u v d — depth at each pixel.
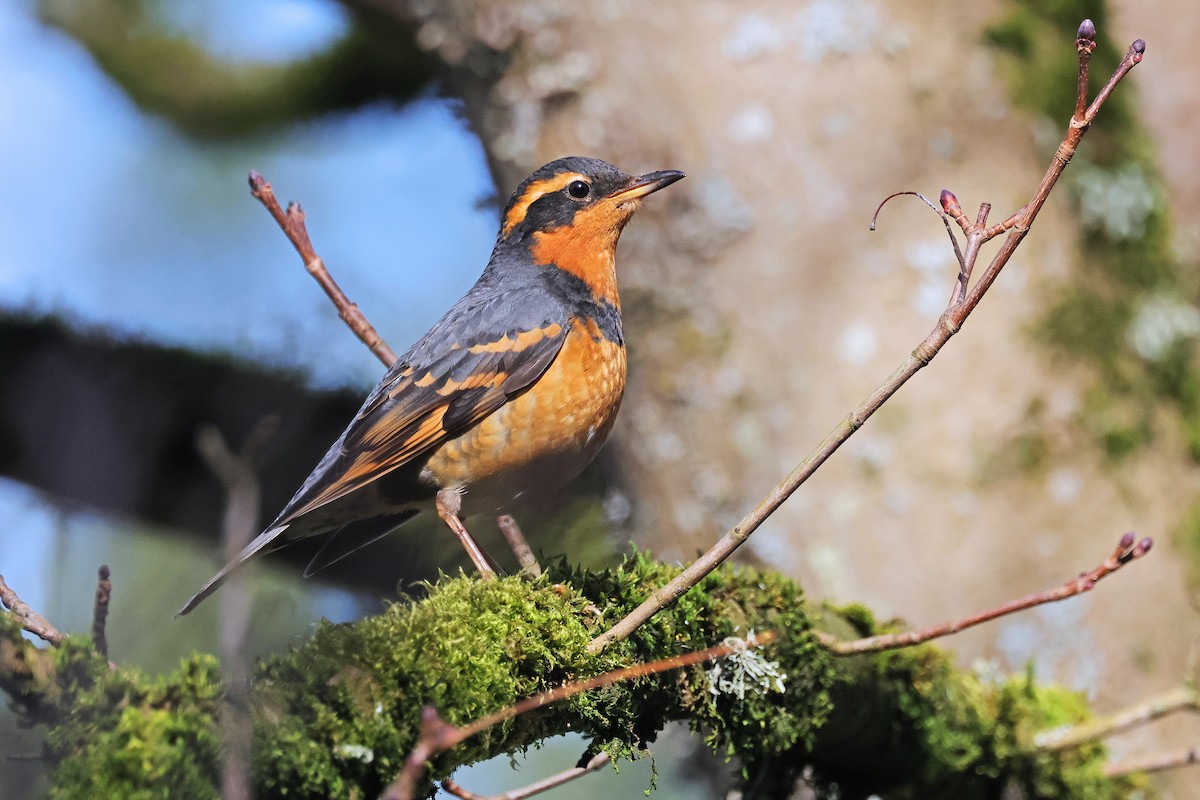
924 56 11.74
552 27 12.24
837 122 11.69
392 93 17.45
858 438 11.32
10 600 6.18
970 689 8.76
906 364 6.17
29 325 13.29
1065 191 11.74
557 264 9.71
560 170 9.92
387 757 5.73
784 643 7.43
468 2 12.46
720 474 11.81
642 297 12.17
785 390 11.62
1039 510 11.08
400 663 5.86
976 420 11.19
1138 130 12.27
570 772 7.95
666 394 12.10
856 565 11.13
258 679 5.70
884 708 8.20
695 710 7.31
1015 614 10.95
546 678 6.43
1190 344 11.79
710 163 11.83
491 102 12.70
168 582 14.00
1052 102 11.85
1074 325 11.41
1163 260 11.92
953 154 11.62
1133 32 12.54
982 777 8.55
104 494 13.02
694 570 6.46
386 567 13.20
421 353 9.21
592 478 13.45
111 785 5.02
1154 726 10.69
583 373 9.14
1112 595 10.97
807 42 11.80
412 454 8.98
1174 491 11.39
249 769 4.89
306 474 13.38
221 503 13.12
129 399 13.17
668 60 12.00
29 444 13.02
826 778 8.92
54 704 5.34
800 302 11.64
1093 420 11.26
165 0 17.62
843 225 11.63
